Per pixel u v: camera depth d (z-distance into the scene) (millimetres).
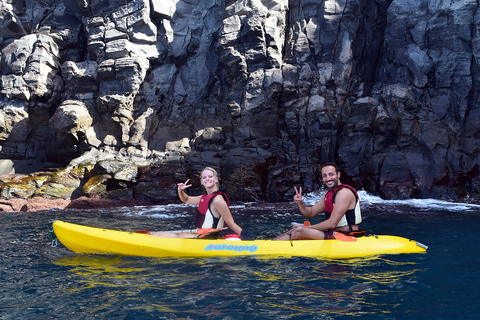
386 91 10242
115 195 8703
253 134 10562
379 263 2963
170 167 9383
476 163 9031
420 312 1990
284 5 11570
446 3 10336
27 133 11945
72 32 12680
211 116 11891
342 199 3258
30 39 11914
